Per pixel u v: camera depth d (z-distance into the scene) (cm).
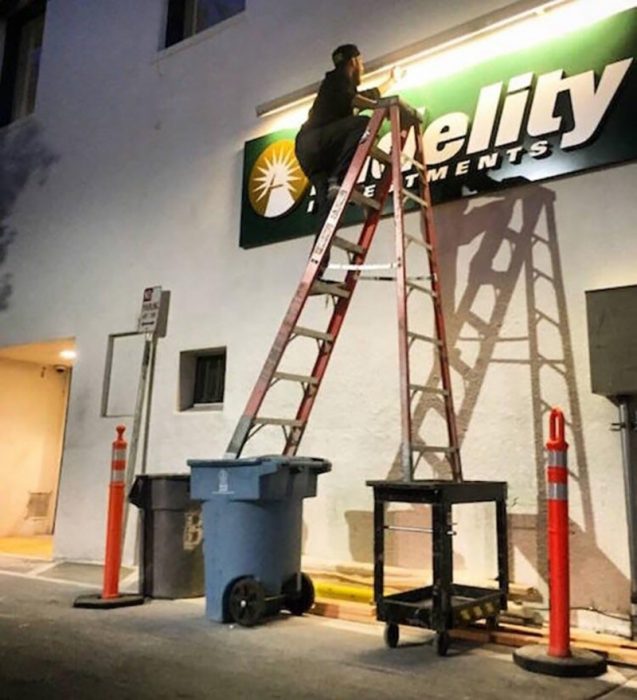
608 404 464
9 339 891
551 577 371
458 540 511
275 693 318
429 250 514
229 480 457
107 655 377
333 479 582
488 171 536
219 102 740
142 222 780
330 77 552
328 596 509
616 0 504
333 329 521
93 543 736
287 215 654
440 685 334
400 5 621
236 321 676
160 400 715
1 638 413
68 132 889
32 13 1037
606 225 484
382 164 565
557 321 495
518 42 542
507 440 502
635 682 345
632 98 481
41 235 887
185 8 839
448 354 529
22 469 962
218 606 457
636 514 437
